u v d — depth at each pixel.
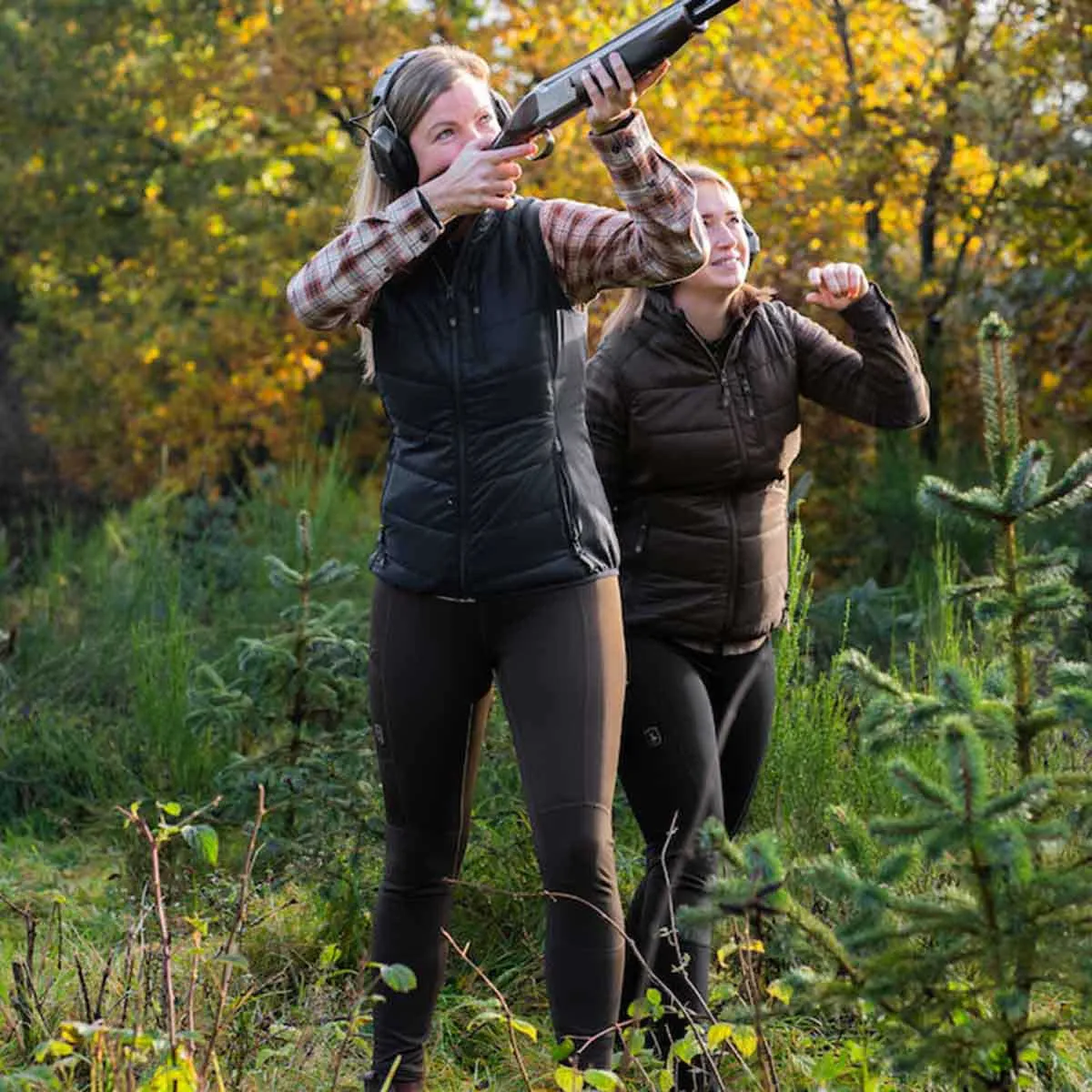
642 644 4.35
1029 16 11.51
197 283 18.91
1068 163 11.55
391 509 3.88
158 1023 3.96
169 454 20.06
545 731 3.74
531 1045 4.52
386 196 3.95
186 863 5.81
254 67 18.05
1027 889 3.03
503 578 3.76
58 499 23.61
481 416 3.75
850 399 4.56
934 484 3.39
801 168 13.02
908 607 8.62
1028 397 11.27
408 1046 4.04
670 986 4.23
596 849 3.72
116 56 19.41
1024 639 3.33
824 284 4.44
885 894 3.09
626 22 14.77
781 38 13.38
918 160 12.33
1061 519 9.04
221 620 9.85
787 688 5.70
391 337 3.80
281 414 19.47
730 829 4.65
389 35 16.73
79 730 8.09
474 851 5.36
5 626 9.95
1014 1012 2.98
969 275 11.98
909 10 12.21
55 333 22.48
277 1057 4.18
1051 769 4.40
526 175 13.41
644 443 4.38
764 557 4.47
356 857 5.34
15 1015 4.22
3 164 20.17
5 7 20.00
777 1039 4.29
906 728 3.26
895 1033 3.23
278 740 6.95
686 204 3.59
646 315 4.41
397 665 3.90
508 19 15.36
